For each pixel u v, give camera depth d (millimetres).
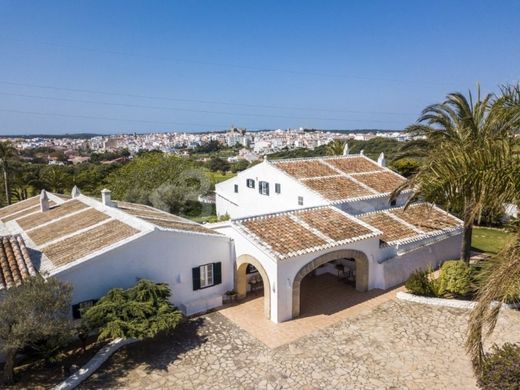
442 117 27219
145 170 54250
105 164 86875
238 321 20531
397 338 18469
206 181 56406
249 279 24891
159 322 16766
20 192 74312
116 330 15750
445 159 13258
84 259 18234
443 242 29438
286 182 32875
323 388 14906
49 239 22859
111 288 19141
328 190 31047
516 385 11742
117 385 15133
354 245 23516
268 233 22469
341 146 62406
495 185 12023
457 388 14672
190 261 21750
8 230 28172
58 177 73188
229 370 16156
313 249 21219
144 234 19828
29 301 14297
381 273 24703
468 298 22766
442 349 17406
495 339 17562
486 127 23000
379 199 32250
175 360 16891
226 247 23156
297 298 20969
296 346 17984
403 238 26781
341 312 21516
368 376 15586
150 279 20344
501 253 11109
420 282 22984
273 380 15445
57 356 16125
